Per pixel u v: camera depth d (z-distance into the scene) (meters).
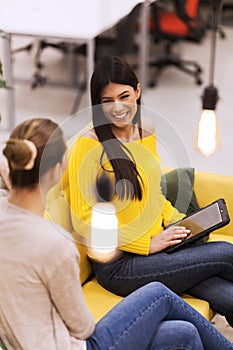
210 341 2.16
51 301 1.77
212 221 2.45
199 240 2.53
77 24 4.81
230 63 6.74
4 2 5.32
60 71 6.60
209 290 2.41
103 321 1.98
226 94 5.92
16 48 6.65
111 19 4.89
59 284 1.72
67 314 1.78
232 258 2.43
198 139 2.68
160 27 5.91
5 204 1.76
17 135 1.73
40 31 4.66
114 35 5.60
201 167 4.64
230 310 2.38
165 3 6.91
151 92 6.04
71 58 6.06
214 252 2.41
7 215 1.74
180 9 5.82
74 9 5.16
